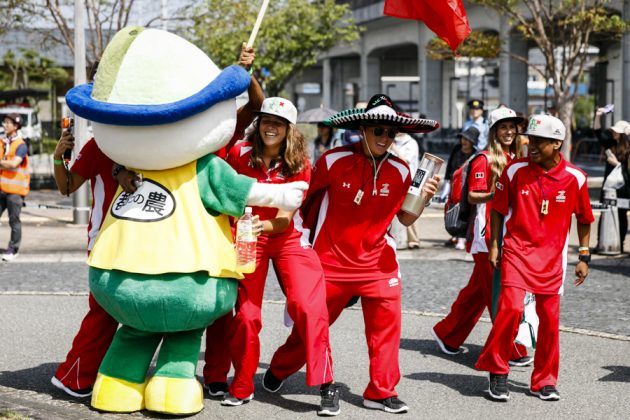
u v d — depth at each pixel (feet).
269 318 30.17
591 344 26.94
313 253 20.47
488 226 24.75
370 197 20.27
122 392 20.08
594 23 81.87
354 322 29.99
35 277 37.76
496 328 21.36
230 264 19.53
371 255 20.54
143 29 19.40
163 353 20.25
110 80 18.81
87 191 55.57
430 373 24.06
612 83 149.38
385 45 171.53
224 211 19.36
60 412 19.94
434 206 65.82
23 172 42.04
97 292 19.47
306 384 21.02
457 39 23.57
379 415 20.36
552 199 21.20
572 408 21.03
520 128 26.81
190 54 19.20
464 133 45.09
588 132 129.08
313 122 62.90
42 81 160.45
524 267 21.26
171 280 18.92
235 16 84.84
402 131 20.58
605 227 43.98
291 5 111.55
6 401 20.62
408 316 30.83
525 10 106.73
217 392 21.56
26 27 86.02
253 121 21.15
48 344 26.55
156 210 19.13
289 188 19.22
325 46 117.50
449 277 37.96
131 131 18.63
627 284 36.32
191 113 18.51
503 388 21.54
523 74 124.57
